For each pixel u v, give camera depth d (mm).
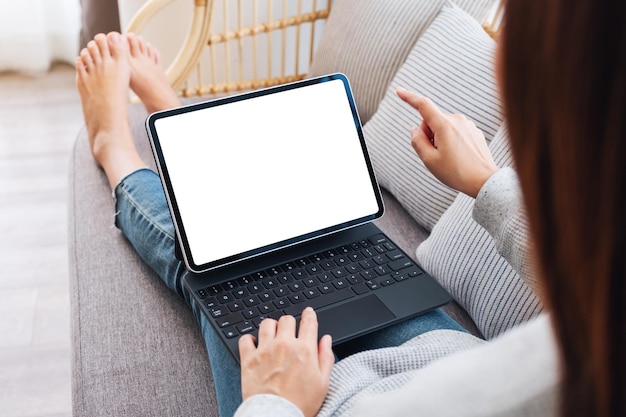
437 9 1358
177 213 906
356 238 992
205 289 887
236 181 950
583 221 299
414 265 949
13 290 1707
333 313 863
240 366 789
